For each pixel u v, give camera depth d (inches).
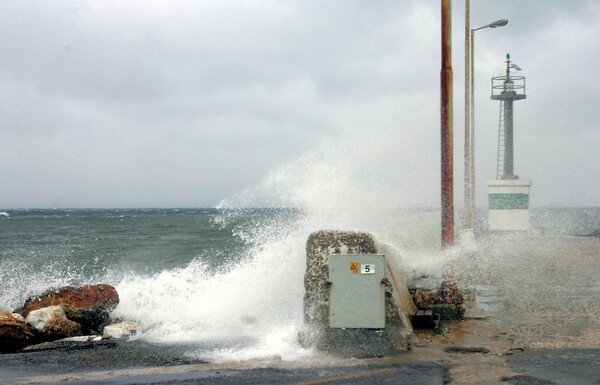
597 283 510.0
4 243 1359.5
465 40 688.4
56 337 368.5
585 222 1534.2
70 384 239.0
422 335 313.4
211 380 238.1
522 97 1285.7
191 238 1507.1
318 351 285.4
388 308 293.9
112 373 255.3
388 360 263.7
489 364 253.3
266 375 243.9
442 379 231.3
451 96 370.9
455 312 359.6
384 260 288.5
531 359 261.1
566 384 221.9
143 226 2379.4
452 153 371.2
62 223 2760.8
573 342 294.7
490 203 1130.7
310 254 306.2
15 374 260.1
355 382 229.5
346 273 289.3
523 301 422.3
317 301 297.0
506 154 1309.1
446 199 370.9
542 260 690.2
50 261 926.4
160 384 234.2
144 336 357.1
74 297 413.1
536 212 1635.1
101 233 1838.1
